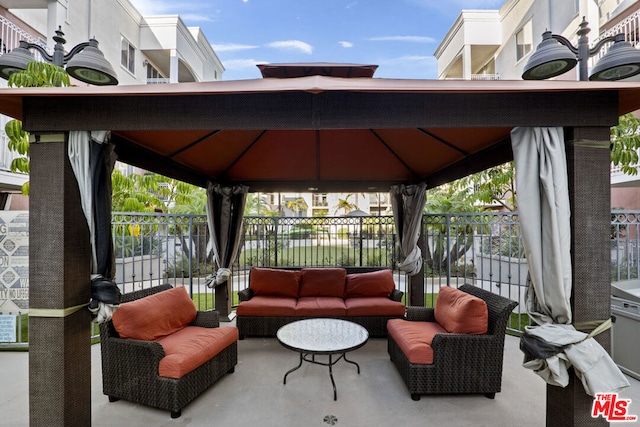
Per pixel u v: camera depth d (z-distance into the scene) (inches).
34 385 82.9
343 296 196.7
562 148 82.0
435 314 145.7
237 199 211.3
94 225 89.1
